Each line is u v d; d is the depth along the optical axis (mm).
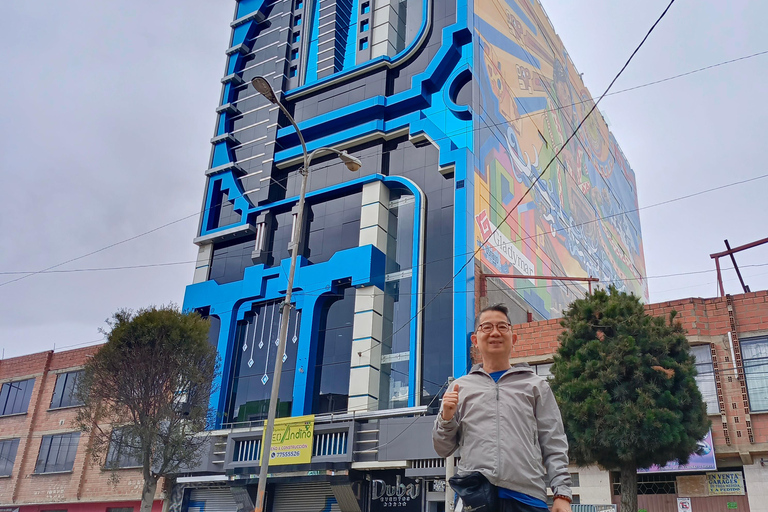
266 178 38625
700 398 16984
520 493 3359
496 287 31562
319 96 39500
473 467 3459
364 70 37688
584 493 21781
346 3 42438
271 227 37750
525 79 41938
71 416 35875
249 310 35781
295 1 44344
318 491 28562
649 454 16359
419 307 30312
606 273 50906
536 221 38562
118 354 23234
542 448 3621
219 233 38750
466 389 3768
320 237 35781
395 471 26734
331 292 32875
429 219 32469
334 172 36844
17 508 35156
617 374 16891
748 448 19891
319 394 31141
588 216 49594
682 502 20688
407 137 35344
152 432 23016
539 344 24812
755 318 21219
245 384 34062
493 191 33688
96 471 33656
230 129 42188
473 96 33719
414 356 29312
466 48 35125
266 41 43969
